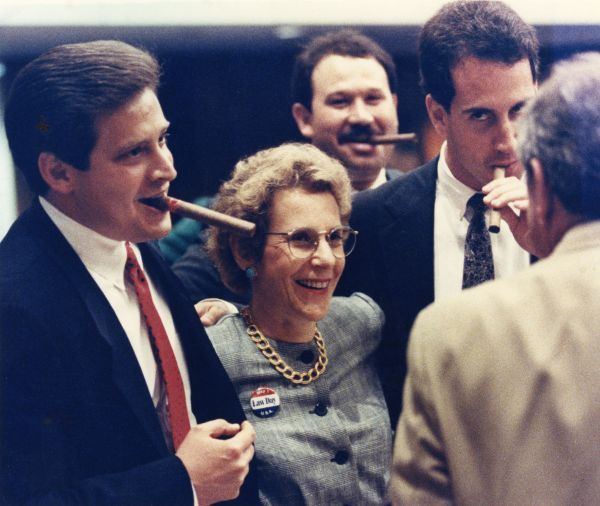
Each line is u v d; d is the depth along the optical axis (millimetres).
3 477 1158
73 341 1208
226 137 2223
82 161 1228
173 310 1388
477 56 1530
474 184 1630
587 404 945
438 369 1009
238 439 1268
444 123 1631
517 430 958
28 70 1226
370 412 1460
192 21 2176
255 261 1417
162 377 1322
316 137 2000
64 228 1276
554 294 986
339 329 1500
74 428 1207
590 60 1067
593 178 1001
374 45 2021
